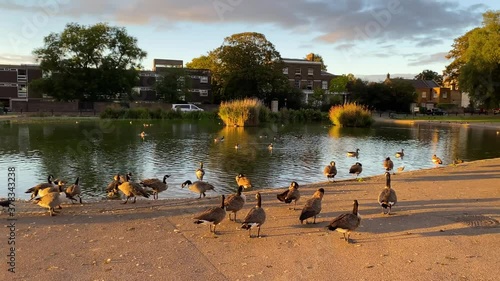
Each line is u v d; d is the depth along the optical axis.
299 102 82.19
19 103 73.38
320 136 40.78
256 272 7.16
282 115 64.88
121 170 20.28
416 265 7.48
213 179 18.45
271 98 80.56
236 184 17.44
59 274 6.99
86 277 6.89
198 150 28.14
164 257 7.83
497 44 59.97
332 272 7.18
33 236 9.00
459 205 11.96
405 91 89.00
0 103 77.25
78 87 68.38
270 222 10.28
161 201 12.56
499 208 11.58
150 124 52.81
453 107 102.19
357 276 7.01
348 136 41.34
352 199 12.85
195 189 13.81
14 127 43.53
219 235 9.22
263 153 27.19
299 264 7.54
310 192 14.01
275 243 8.70
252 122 53.31
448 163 24.41
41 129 41.78
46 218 10.51
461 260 7.71
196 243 8.66
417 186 14.98
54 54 67.69
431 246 8.48
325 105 83.12
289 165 22.58
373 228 9.75
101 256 7.85
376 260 7.74
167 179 18.33
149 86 86.56
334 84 87.31
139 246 8.43
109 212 11.13
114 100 76.12
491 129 52.75
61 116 62.31
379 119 73.12
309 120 67.12
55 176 18.42
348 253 8.11
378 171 21.58
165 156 25.14
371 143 34.97
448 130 50.81
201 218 8.90
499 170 18.64
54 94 69.44
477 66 62.69
